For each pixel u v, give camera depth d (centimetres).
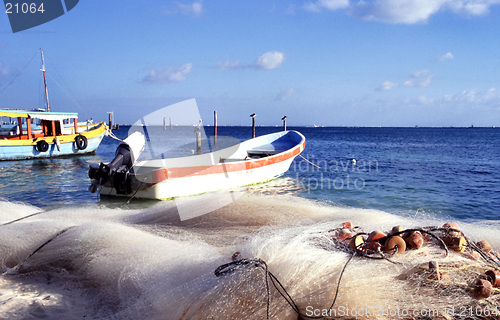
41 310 300
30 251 406
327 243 331
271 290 272
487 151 3588
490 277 270
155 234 431
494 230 406
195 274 318
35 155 2289
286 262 292
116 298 315
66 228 442
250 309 261
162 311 277
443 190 1249
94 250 384
